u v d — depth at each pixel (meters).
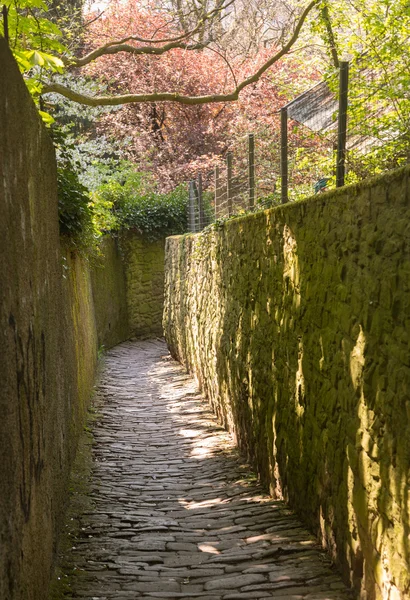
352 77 7.76
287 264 6.29
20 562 3.22
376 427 3.99
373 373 4.04
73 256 9.70
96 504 6.52
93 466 7.88
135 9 23.67
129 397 12.59
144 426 10.21
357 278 4.36
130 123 24.66
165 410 11.36
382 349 3.89
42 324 4.48
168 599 4.38
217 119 24.41
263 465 7.23
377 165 6.41
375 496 3.99
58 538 5.21
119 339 20.39
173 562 5.09
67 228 8.05
